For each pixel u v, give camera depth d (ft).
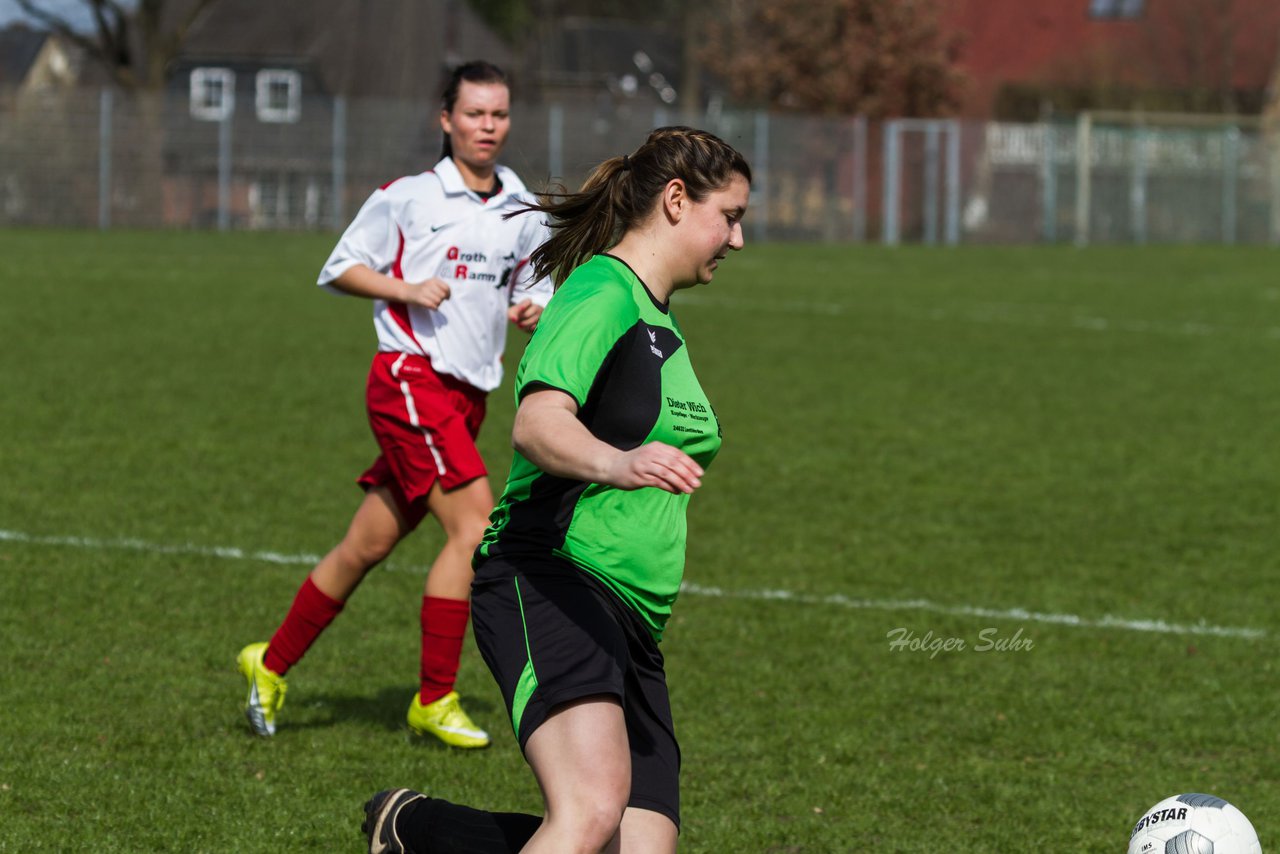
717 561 98.48
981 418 155.63
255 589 88.17
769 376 181.06
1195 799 47.14
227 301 243.81
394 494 65.10
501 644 41.14
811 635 83.20
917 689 74.74
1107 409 162.81
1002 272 355.15
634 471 35.50
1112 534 107.96
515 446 38.32
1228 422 155.94
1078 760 65.77
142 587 87.61
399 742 65.92
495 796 60.34
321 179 447.01
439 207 65.72
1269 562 100.99
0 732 64.54
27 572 89.61
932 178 485.15
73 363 173.06
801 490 120.16
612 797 38.24
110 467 119.85
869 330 229.45
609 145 461.78
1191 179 508.94
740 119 470.80
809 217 479.41
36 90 426.51
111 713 67.67
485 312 66.28
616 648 40.52
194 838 54.85
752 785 61.87
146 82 505.66
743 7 577.84
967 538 106.01
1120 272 359.66
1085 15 649.61
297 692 71.97
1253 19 633.61
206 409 147.64
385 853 44.62
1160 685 76.18
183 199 438.81
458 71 67.00
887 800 60.64
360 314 231.71
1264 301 288.30
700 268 42.57
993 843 56.75
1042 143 494.18
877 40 533.55
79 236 394.52
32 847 53.36
